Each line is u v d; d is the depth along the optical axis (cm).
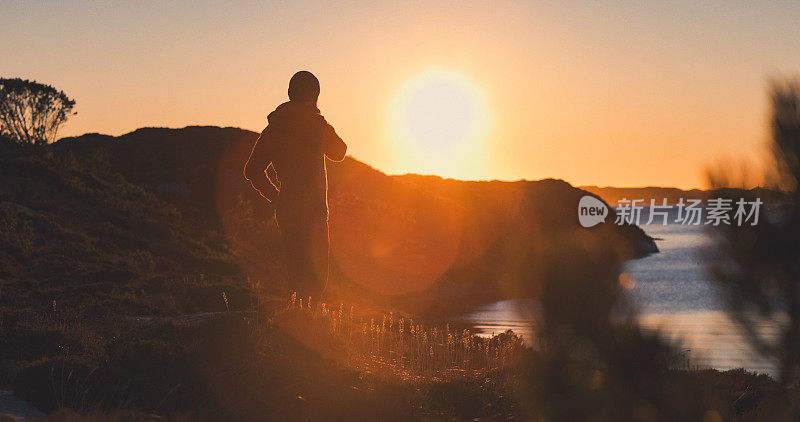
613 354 277
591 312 270
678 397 276
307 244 828
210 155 9569
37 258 2550
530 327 276
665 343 279
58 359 621
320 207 835
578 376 280
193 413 560
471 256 7031
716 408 284
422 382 731
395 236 7094
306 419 581
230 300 1859
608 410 280
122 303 1759
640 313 276
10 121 4962
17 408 560
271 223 5356
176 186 7312
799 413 298
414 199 10338
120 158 9250
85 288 1988
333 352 748
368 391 641
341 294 2222
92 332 1080
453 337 1144
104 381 582
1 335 1009
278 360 664
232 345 661
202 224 5041
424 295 5244
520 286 269
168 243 3459
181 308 1853
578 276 262
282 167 831
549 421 284
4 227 2778
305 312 776
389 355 887
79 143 8875
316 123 838
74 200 3781
